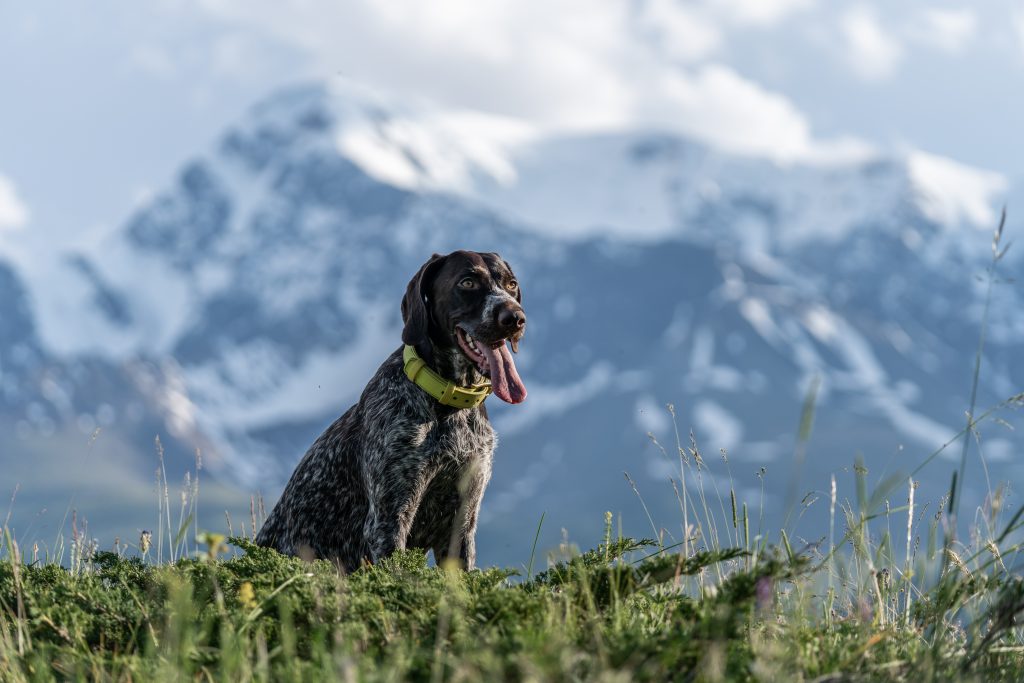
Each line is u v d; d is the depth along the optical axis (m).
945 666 4.61
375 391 7.78
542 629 4.45
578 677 3.98
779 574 4.63
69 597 5.36
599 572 5.21
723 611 4.27
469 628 4.74
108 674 4.48
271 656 4.37
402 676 4.11
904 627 5.18
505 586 5.51
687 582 5.41
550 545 5.66
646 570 5.14
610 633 4.59
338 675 3.96
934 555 5.09
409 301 7.68
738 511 5.30
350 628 4.60
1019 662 4.95
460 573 5.64
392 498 7.39
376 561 7.31
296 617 4.83
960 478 4.96
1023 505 4.89
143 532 6.02
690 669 4.19
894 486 4.91
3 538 5.95
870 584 5.18
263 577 5.20
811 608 5.14
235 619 4.67
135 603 5.29
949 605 5.00
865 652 4.62
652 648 4.17
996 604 4.76
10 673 4.48
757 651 4.23
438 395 7.44
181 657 4.27
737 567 5.16
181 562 5.41
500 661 3.98
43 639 5.07
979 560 5.18
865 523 4.94
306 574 5.16
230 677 4.18
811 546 4.93
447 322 7.52
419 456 7.42
